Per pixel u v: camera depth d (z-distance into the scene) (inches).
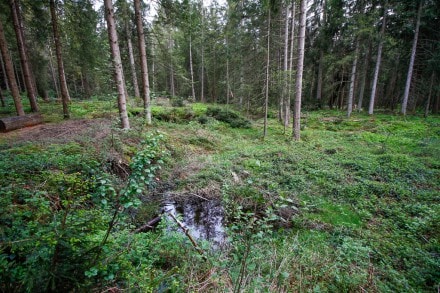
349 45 856.3
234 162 372.5
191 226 230.2
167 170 341.7
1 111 589.6
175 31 709.3
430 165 344.2
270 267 144.1
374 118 771.4
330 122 762.2
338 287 135.5
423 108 989.8
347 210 243.0
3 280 70.9
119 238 134.4
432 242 183.2
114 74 376.8
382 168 332.8
